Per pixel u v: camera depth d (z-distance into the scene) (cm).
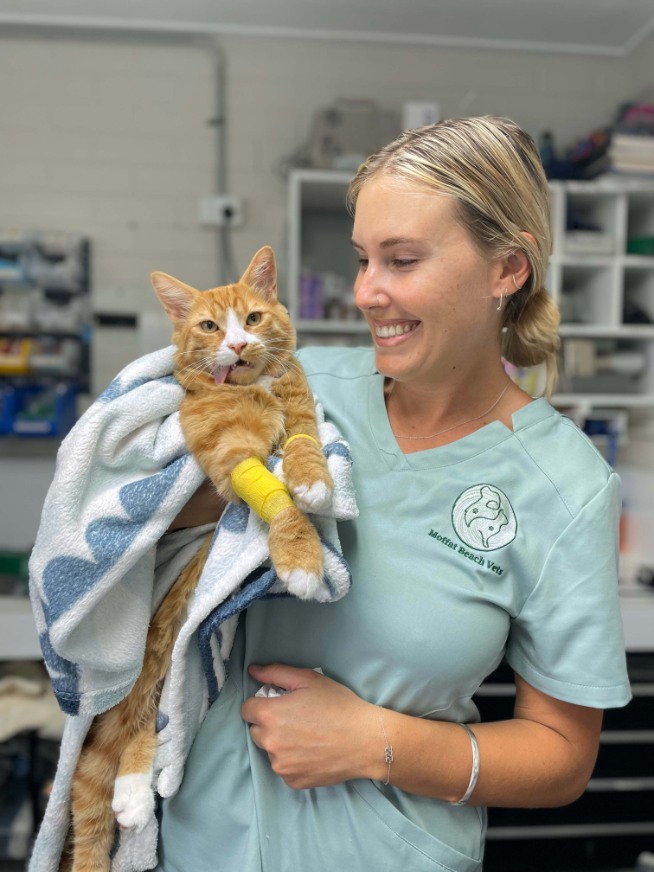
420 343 75
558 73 258
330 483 72
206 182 249
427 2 226
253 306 91
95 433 73
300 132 252
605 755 180
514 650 84
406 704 79
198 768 80
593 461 82
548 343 89
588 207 237
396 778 74
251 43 248
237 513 76
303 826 79
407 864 77
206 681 78
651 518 212
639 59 254
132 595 75
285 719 75
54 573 70
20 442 241
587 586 77
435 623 77
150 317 246
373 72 253
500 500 80
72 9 232
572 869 185
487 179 73
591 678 76
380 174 74
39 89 240
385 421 86
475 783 76
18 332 235
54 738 178
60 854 82
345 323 223
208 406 81
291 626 81
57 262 238
